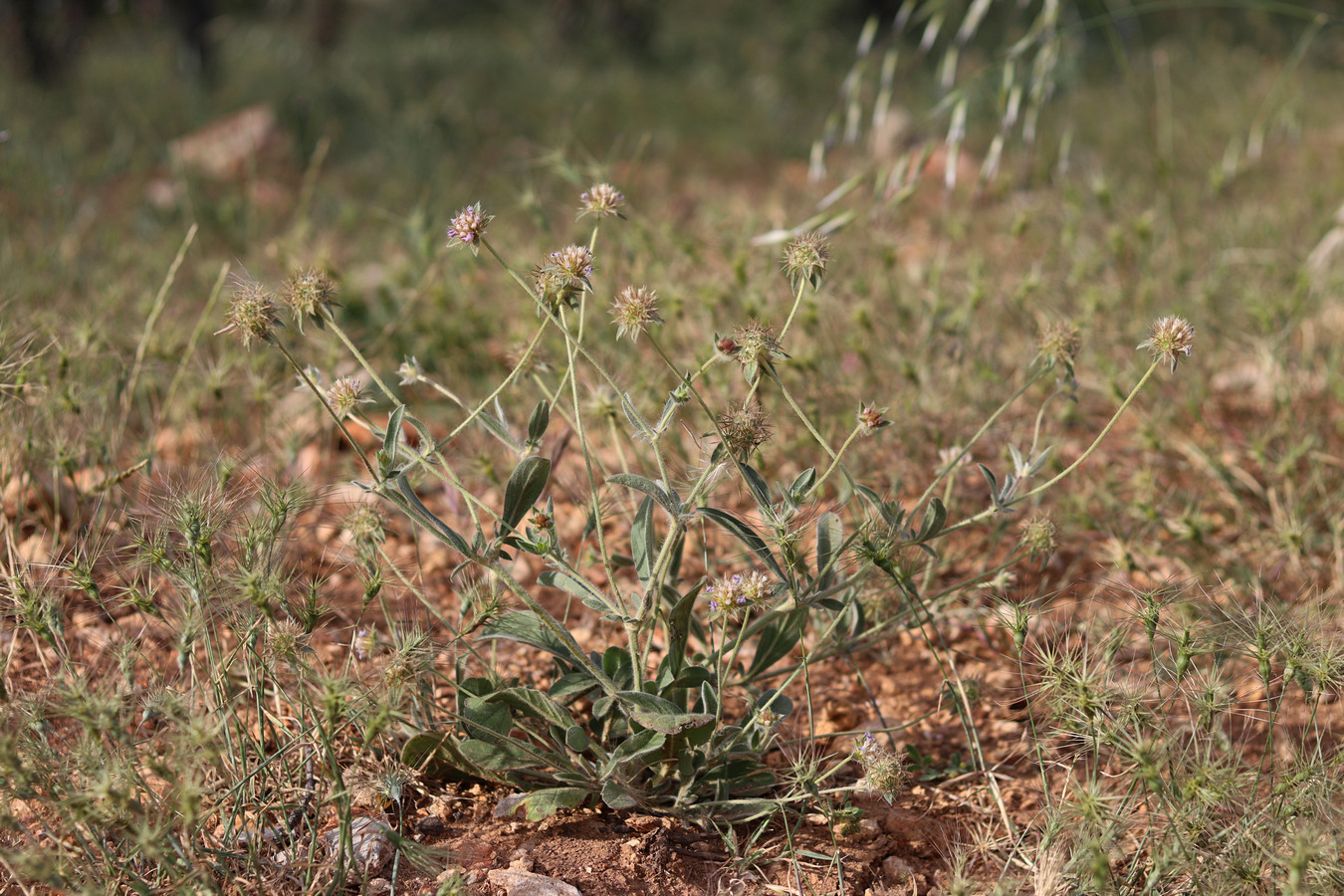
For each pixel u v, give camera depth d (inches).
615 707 97.1
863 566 93.2
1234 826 82.0
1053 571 136.5
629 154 438.9
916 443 143.0
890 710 116.1
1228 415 169.0
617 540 132.3
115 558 112.3
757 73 569.9
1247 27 474.0
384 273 189.5
